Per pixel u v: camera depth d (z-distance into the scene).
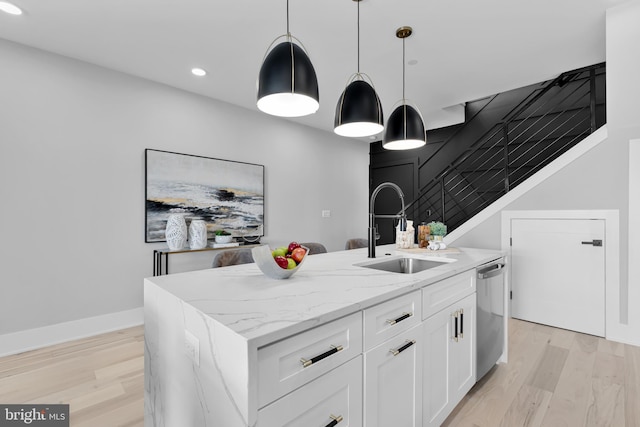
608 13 2.25
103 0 2.01
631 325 2.47
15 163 2.47
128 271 3.02
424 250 2.28
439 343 1.50
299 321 0.84
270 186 4.26
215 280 1.35
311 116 4.35
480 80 3.28
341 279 1.37
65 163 2.69
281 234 4.39
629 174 2.42
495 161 4.43
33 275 2.54
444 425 1.58
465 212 4.74
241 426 0.75
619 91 2.38
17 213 2.48
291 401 0.83
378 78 3.22
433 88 3.49
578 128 3.74
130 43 2.52
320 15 2.19
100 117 2.87
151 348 1.30
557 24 2.34
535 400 1.78
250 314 0.90
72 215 2.72
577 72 3.17
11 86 2.46
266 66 1.32
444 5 2.11
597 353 2.33
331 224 5.15
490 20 2.28
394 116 2.08
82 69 2.78
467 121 4.64
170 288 1.21
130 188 3.04
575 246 2.74
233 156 3.85
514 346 2.49
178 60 2.79
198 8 2.10
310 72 1.35
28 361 2.29
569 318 2.79
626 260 2.48
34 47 2.55
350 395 1.01
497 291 2.10
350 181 5.50
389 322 1.17
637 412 1.65
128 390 1.91
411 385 1.30
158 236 3.19
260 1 2.04
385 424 1.16
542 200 2.94
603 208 2.58
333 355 0.95
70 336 2.70
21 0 1.99
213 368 0.87
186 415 1.04
